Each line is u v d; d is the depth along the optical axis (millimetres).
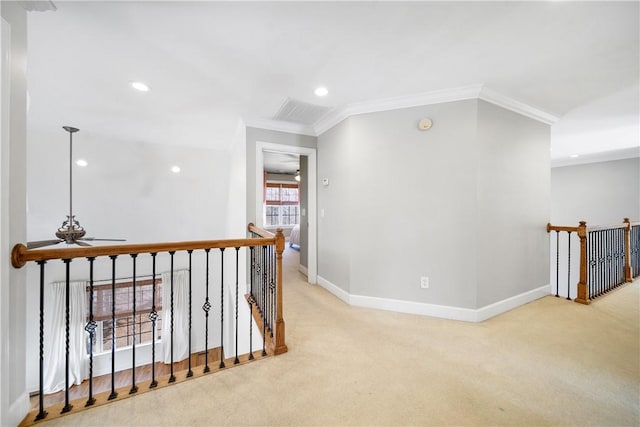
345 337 2246
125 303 4621
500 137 2717
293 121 3467
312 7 1530
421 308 2695
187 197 4883
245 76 2330
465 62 2105
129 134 4156
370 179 2891
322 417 1380
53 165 3955
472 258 2525
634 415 1398
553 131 3803
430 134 2664
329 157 3457
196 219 4941
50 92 2658
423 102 2670
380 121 2854
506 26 1688
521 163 2924
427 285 2682
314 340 2195
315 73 2270
